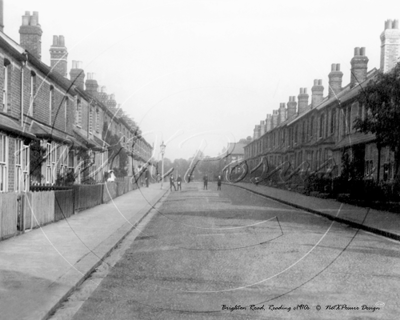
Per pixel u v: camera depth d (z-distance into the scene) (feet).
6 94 49.24
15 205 32.40
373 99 56.49
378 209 57.21
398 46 80.84
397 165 59.82
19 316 14.76
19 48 50.16
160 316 15.57
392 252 28.22
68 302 17.03
